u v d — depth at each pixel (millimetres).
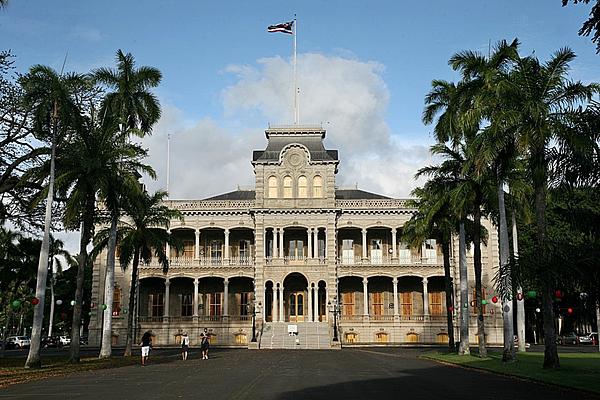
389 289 89062
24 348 86250
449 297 57781
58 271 98375
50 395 24859
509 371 33969
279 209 86000
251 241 89938
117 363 46062
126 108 53406
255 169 87438
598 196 28672
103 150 46938
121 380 31859
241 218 87938
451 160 49375
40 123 43062
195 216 88000
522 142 34438
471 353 53156
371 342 85250
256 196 86875
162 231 58344
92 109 48438
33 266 72500
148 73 54281
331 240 85625
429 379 31281
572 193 29422
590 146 28297
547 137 34156
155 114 54062
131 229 58562
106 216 54031
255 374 35156
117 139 48688
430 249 87312
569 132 30781
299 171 87250
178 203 87938
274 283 84500
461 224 51781
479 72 42031
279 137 89625
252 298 88688
